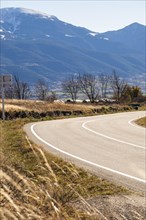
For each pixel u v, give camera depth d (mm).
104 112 63875
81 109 60969
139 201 8109
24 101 64688
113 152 16703
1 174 3848
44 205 3805
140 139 22078
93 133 25969
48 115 50062
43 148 17250
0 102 60031
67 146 18953
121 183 10367
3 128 27625
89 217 3967
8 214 3182
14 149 16578
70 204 5121
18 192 4066
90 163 13789
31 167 11266
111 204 7777
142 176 11484
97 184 9523
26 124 33938
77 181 9891
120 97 110562
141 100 110188
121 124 34969
